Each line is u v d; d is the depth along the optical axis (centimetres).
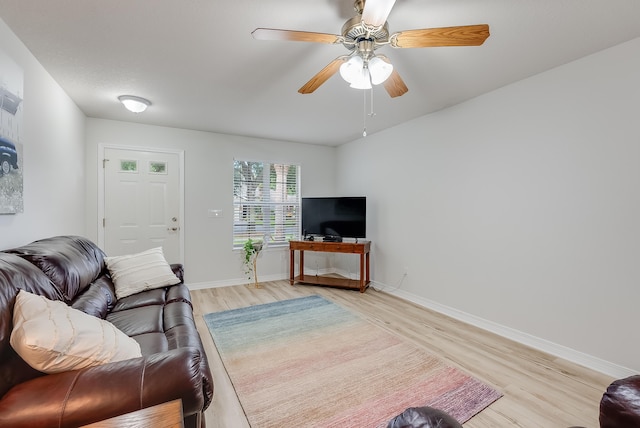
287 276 502
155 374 100
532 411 169
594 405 175
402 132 392
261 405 174
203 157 430
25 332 97
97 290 203
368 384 194
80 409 89
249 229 472
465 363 222
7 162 172
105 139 371
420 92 287
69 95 289
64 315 113
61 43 199
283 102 313
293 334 273
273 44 203
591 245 218
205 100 307
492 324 283
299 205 513
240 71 242
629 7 164
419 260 367
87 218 363
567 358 229
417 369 213
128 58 220
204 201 432
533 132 252
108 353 113
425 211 358
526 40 197
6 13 167
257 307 349
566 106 230
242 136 459
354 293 411
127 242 386
